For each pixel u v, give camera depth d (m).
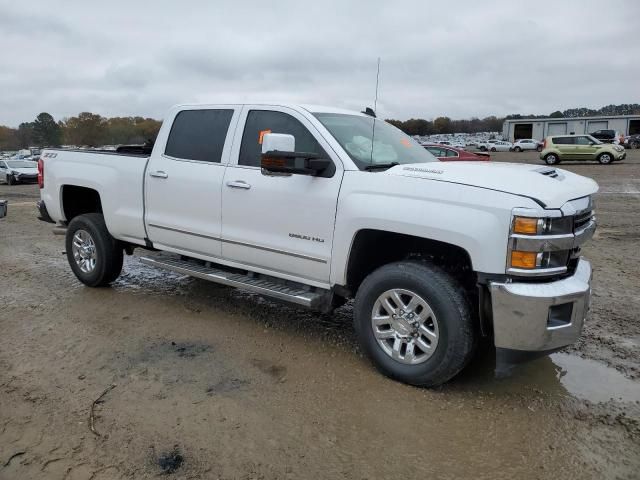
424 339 3.64
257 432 3.13
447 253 3.84
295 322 4.97
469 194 3.33
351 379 3.80
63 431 3.12
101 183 5.57
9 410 3.36
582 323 3.40
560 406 3.46
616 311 5.27
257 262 4.45
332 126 4.23
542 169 3.81
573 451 2.97
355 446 3.00
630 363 4.10
